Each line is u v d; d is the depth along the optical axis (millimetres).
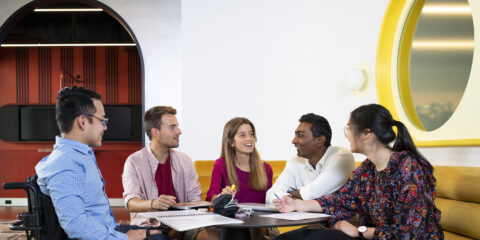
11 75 9445
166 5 6488
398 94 3406
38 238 1712
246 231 2180
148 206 2332
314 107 4230
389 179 1879
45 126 9117
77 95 1876
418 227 1714
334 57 4094
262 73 4496
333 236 1878
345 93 3996
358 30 3885
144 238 1889
